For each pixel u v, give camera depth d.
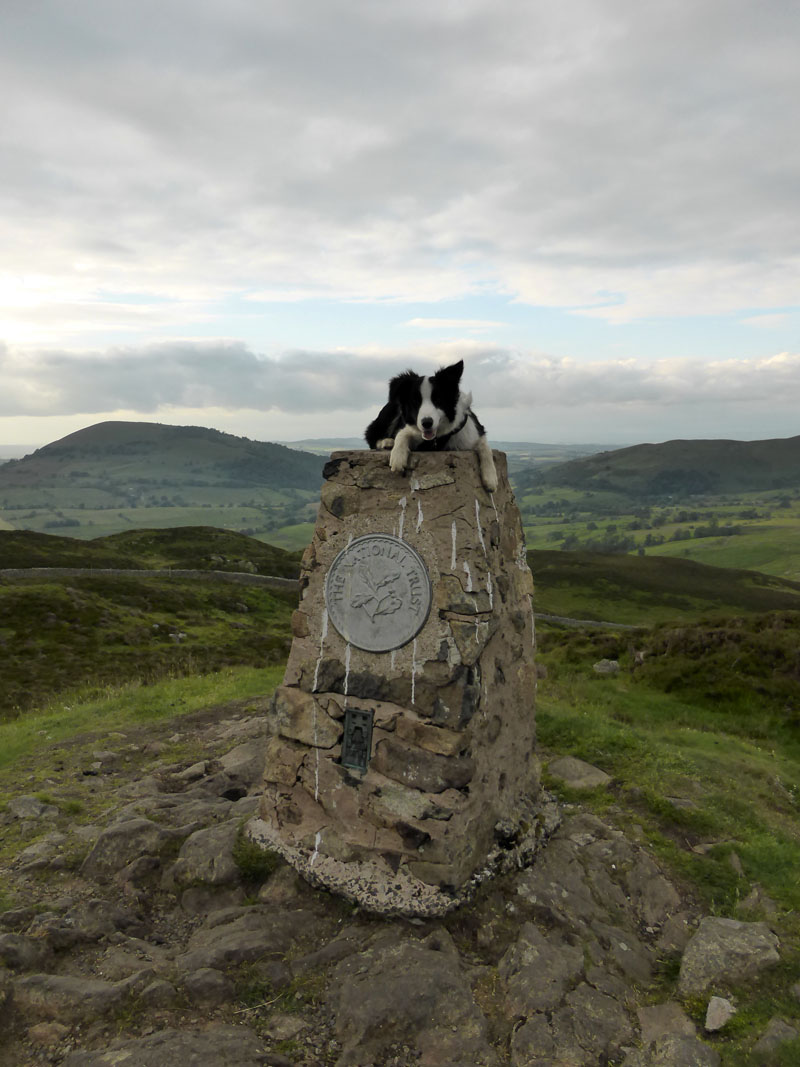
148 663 11.55
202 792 2.84
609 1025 1.73
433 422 2.21
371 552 2.25
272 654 13.10
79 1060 1.55
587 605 29.83
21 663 10.97
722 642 5.86
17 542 23.86
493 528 2.36
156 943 2.00
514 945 1.95
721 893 2.31
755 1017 1.77
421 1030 1.70
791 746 4.54
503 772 2.38
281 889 2.16
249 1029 1.69
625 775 3.12
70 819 2.70
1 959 1.82
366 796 2.17
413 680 2.15
